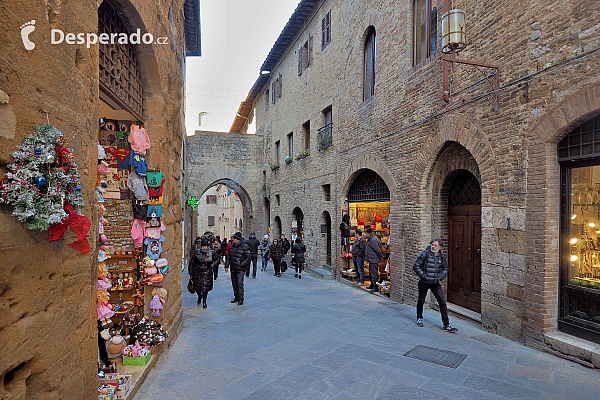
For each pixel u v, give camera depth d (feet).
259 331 21.36
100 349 14.19
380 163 33.32
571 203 17.19
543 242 17.48
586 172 16.58
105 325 15.01
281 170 66.08
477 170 22.97
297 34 57.93
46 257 7.78
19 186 6.59
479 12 21.44
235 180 80.07
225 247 52.80
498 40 20.04
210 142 78.95
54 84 8.11
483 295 21.29
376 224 38.78
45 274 7.75
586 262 16.56
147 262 17.57
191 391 13.64
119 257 18.13
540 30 17.60
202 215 171.01
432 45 27.55
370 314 25.53
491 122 20.52
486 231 20.95
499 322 20.13
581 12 15.74
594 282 16.21
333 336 20.21
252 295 33.17
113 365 14.35
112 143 17.58
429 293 27.12
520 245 18.74
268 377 14.87
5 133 6.63
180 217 22.77
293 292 34.09
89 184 9.91
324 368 15.74
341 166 42.39
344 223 41.22
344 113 41.63
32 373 7.51
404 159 29.55
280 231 70.90
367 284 36.47
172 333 19.38
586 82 15.55
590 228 16.42
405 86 29.37
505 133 19.60
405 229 29.32
